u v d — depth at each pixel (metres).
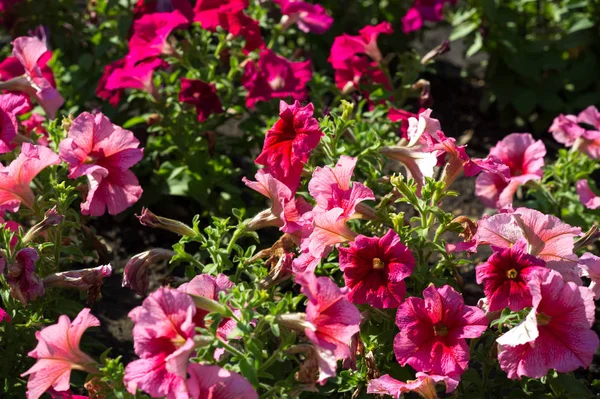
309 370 1.41
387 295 1.50
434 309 1.50
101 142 1.62
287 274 1.56
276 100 2.02
